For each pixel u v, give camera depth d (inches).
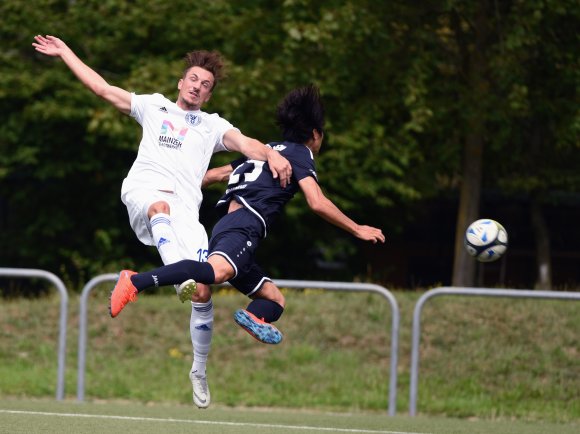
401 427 1104.8
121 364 1567.4
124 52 2719.0
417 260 3088.1
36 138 2699.3
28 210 2861.7
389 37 2130.9
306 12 2209.6
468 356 1562.5
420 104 2149.4
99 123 2384.4
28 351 1619.1
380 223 2859.3
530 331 1624.0
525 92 2102.6
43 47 915.4
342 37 2137.1
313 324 1669.5
